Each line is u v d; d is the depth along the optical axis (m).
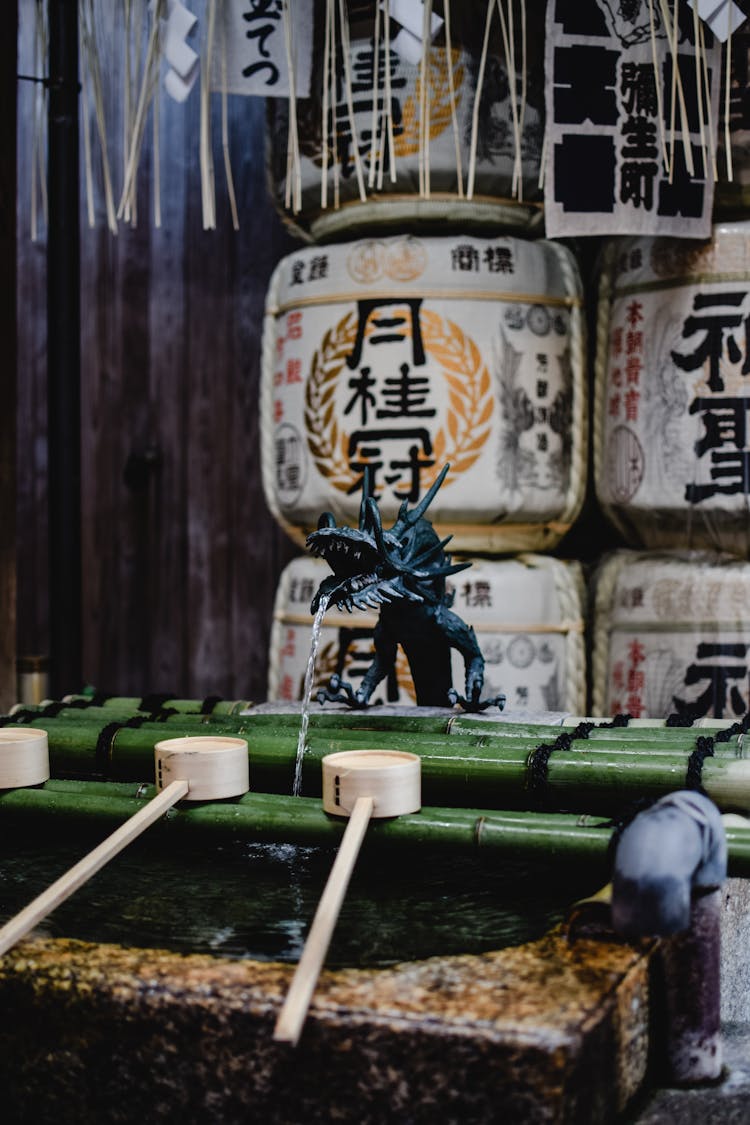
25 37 5.83
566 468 4.80
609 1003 1.75
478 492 4.57
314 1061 1.72
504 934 2.07
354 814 2.19
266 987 1.78
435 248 4.57
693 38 4.08
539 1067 1.60
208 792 2.43
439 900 2.29
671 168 4.02
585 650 5.12
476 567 4.64
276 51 4.20
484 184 4.56
